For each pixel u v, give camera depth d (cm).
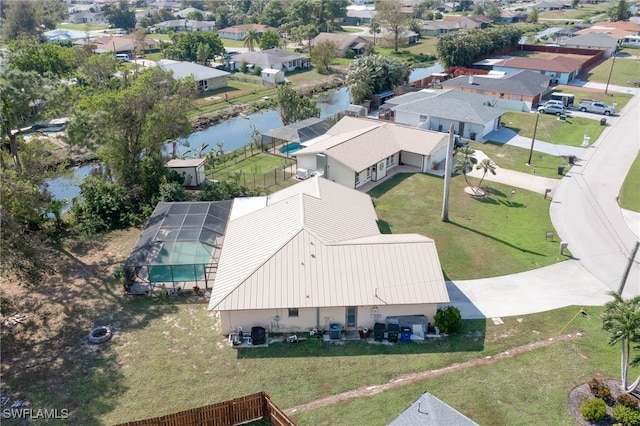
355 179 5050
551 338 2936
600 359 2753
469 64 10612
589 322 3067
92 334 3017
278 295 2944
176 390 2603
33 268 3131
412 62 12181
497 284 3481
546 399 2477
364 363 2770
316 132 6294
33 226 4200
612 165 5591
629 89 8931
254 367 2758
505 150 6097
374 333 2959
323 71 11319
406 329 2927
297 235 3250
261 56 11038
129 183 4853
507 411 2409
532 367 2698
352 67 8544
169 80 5569
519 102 7681
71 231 4334
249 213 3884
